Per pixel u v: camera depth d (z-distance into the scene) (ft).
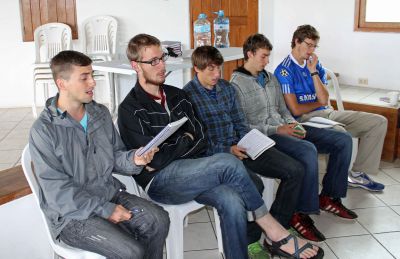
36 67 15.51
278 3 16.11
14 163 11.47
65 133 5.37
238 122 7.86
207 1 16.69
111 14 17.15
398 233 7.98
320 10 15.11
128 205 5.77
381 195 9.56
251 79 8.29
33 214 6.71
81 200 5.22
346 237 7.88
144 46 6.27
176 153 6.35
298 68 9.29
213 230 8.31
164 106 6.66
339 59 14.99
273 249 6.72
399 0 13.52
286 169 7.18
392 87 13.96
